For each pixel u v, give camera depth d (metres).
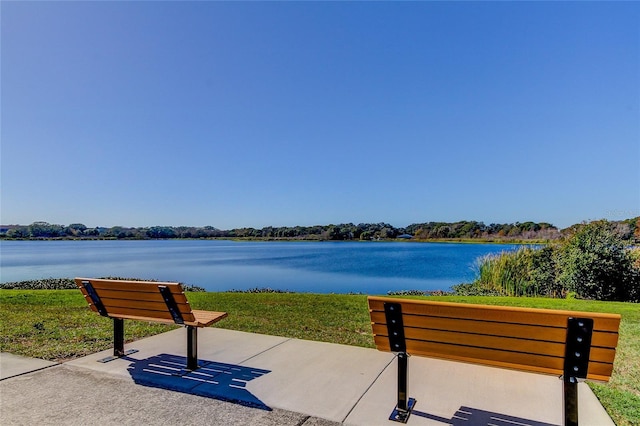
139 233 121.00
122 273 25.11
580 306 7.59
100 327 5.71
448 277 21.31
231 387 3.45
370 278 21.12
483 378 3.68
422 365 4.03
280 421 2.85
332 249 60.94
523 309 2.38
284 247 75.12
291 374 3.77
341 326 5.78
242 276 22.80
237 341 4.90
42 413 2.97
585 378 2.33
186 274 24.31
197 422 2.83
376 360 4.17
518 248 13.27
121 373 3.79
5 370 3.86
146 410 3.02
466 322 2.59
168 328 5.64
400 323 2.82
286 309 7.14
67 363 4.07
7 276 22.33
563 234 12.27
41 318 6.36
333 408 3.06
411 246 64.88
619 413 3.02
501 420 2.88
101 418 2.89
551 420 2.88
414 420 2.87
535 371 2.48
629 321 6.13
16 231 118.50
